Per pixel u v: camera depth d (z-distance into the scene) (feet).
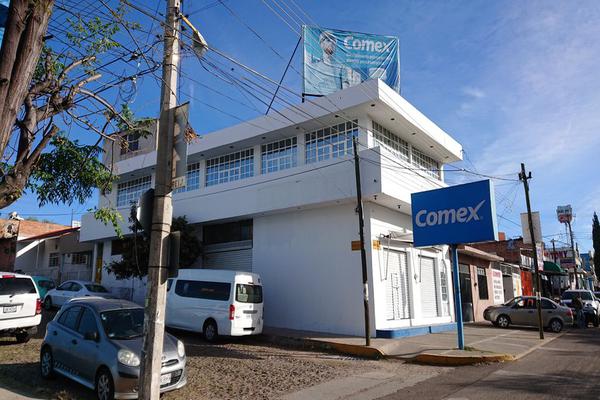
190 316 52.42
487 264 96.02
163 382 26.09
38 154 23.79
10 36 18.62
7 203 22.50
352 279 55.42
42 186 28.17
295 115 61.82
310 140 63.72
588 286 250.37
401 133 66.59
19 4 18.84
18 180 22.66
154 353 22.38
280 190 61.16
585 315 84.12
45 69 25.08
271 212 62.95
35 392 27.22
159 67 28.25
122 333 27.86
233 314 48.91
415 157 71.77
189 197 72.69
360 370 37.06
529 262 131.44
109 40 27.02
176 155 24.85
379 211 58.03
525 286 127.03
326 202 57.16
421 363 41.11
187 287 53.93
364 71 69.00
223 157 73.31
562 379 32.09
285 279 61.41
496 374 34.63
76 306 30.94
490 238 42.42
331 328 55.72
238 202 65.57
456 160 79.92
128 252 66.80
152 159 77.56
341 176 55.98
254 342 51.90
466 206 44.42
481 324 79.25
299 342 50.24
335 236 57.88
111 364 25.14
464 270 82.94
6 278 40.96
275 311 61.46
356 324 53.93
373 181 53.42
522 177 66.08
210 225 72.59
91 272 94.94
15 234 111.34
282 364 38.88
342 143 60.59
